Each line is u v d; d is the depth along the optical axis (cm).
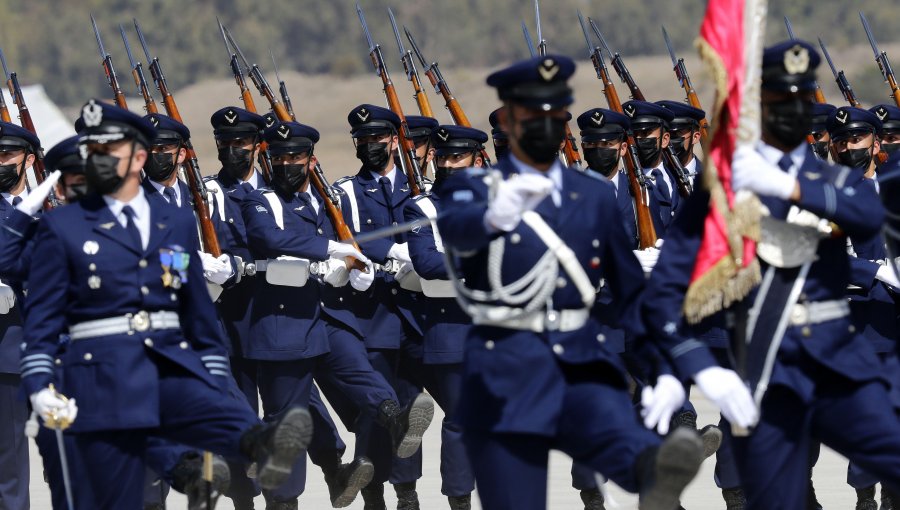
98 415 2617
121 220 2666
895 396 2509
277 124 3734
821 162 2481
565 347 2359
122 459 2658
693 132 4303
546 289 2352
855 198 2392
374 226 3862
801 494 2442
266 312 3694
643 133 4084
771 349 2412
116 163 2638
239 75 4431
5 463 3569
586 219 2378
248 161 3881
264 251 3688
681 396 2403
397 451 3653
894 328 3516
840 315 2445
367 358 3762
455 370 3731
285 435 2586
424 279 3697
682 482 2220
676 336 2395
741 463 2442
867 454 2408
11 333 3516
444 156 3738
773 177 2364
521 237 2352
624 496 3903
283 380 3703
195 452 3073
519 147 2386
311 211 3759
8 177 3541
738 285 2394
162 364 2675
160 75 4212
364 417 3844
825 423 2433
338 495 3750
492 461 2362
